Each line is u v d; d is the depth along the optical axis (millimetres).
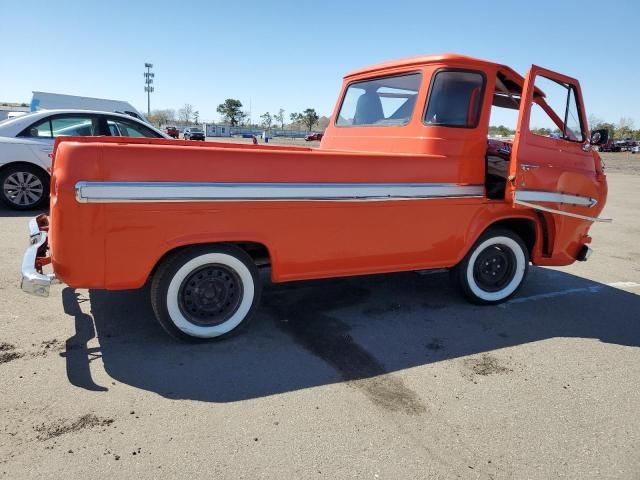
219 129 69000
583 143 4773
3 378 2973
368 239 3850
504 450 2541
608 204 13539
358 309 4457
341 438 2570
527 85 4180
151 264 3152
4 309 3990
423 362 3490
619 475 2393
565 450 2564
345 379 3191
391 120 4543
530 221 4695
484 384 3219
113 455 2348
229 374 3176
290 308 4398
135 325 3809
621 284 5754
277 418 2721
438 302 4738
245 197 3301
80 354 3326
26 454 2322
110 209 2969
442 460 2438
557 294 5234
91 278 3039
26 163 7809
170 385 3004
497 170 4949
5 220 7125
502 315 4508
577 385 3266
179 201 3119
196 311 3527
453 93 4145
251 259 3596
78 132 8141
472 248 4457
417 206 3984
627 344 3988
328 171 3572
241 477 2248
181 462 2324
